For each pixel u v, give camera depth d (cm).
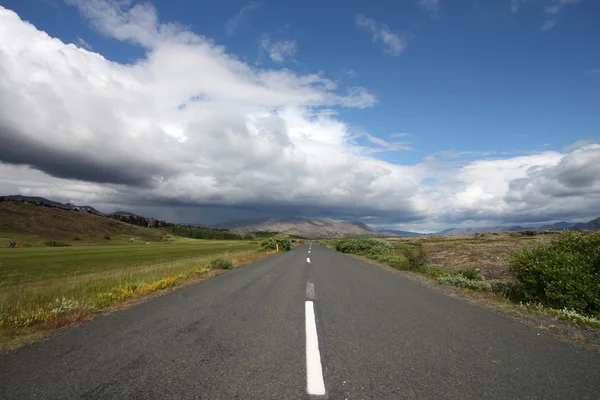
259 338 482
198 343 459
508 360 402
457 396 308
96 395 307
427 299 818
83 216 17538
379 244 3312
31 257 4406
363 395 307
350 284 1069
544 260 821
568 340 493
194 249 6125
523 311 702
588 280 731
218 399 299
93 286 1138
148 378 343
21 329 543
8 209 14662
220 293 888
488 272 1609
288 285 1037
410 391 316
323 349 434
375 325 560
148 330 527
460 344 461
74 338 487
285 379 341
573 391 321
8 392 313
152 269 1697
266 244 4116
